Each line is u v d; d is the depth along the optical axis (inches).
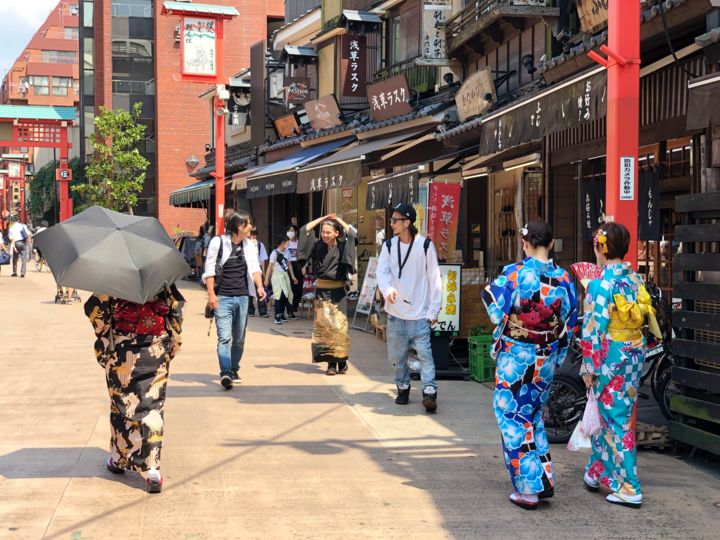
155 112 1827.0
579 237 416.5
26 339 511.2
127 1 1841.8
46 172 2581.2
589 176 398.9
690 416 252.5
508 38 556.4
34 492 214.5
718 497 218.4
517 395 209.5
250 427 286.8
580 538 187.8
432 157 586.9
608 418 211.3
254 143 1048.8
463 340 416.8
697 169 294.7
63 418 299.1
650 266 390.0
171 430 281.9
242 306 355.6
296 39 1009.5
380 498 213.5
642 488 226.1
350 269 390.0
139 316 216.7
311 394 345.7
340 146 725.9
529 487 206.4
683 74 296.4
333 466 241.4
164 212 1790.1
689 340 248.5
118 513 199.2
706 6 253.9
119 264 205.3
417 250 314.0
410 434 280.4
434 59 622.5
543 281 207.2
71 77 3641.7
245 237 355.9
